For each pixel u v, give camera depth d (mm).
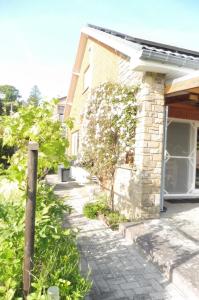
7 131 3916
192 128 9430
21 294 2756
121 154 7254
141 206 6289
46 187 4457
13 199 3973
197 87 5320
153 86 6301
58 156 3756
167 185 9195
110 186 7988
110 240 5559
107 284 3920
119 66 8281
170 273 4043
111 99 7570
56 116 4277
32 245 2717
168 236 5277
